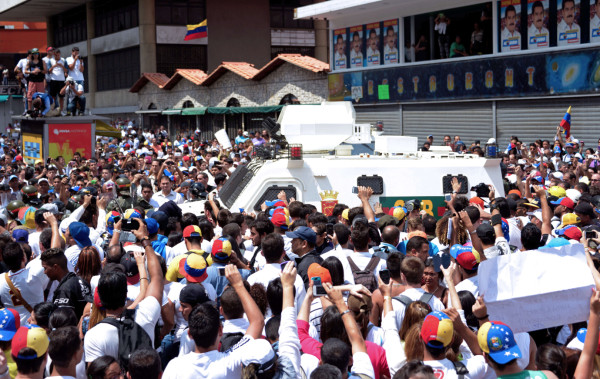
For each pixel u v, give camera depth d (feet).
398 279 21.34
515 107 77.92
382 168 36.91
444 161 37.22
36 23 235.40
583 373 15.92
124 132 126.00
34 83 75.41
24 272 23.45
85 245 26.37
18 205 36.42
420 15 89.35
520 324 17.04
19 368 15.23
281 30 158.81
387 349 16.83
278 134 41.42
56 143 74.59
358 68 98.37
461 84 83.20
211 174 56.49
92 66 180.04
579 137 71.56
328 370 13.58
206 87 133.28
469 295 19.52
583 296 17.10
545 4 73.41
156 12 154.61
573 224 27.61
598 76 68.59
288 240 27.58
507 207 30.53
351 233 25.84
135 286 21.48
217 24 154.61
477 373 15.98
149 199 41.22
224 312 18.13
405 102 91.20
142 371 15.15
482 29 81.35
